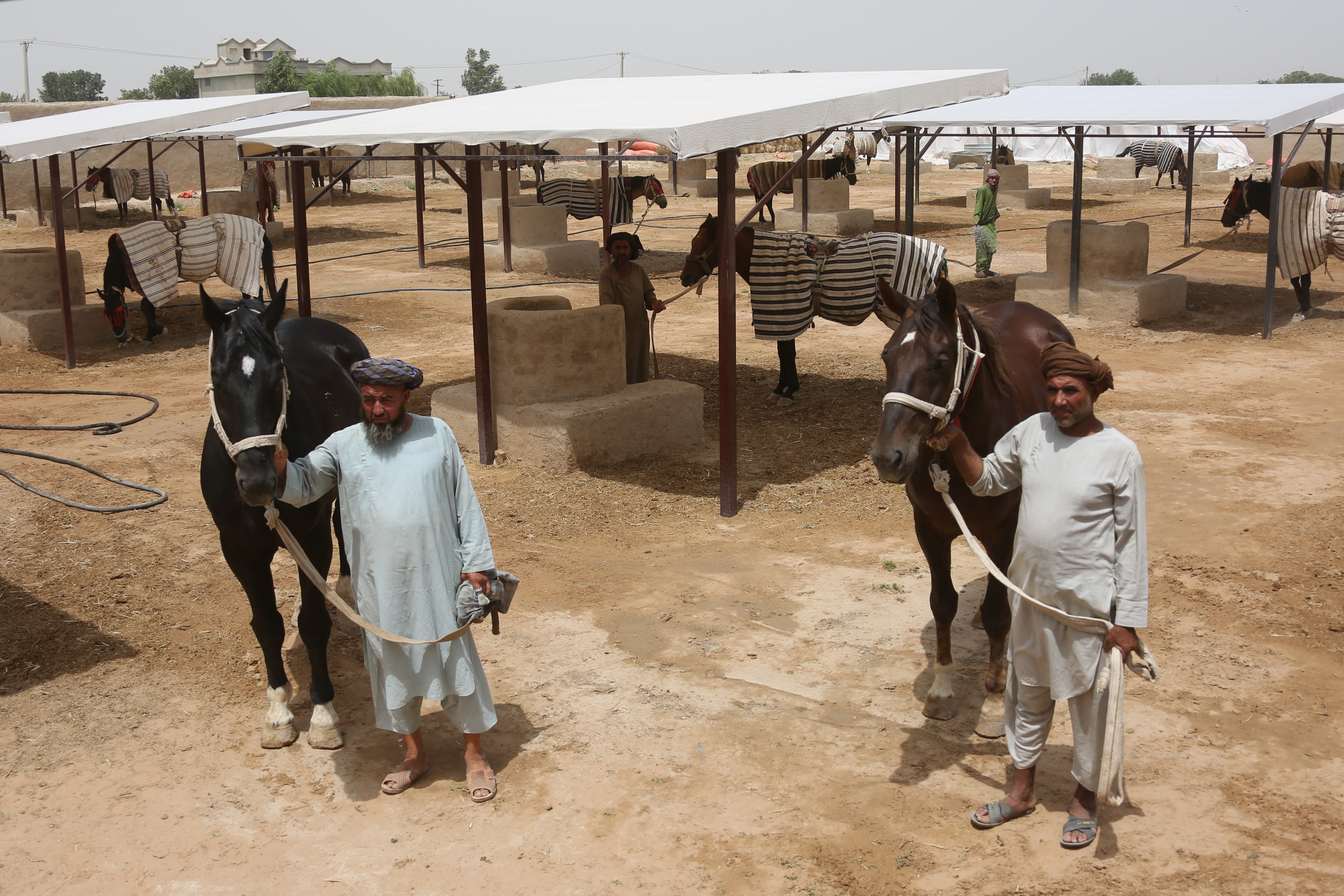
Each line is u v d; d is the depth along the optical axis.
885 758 4.66
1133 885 3.78
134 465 9.34
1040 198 30.33
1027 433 3.96
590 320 9.05
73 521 7.91
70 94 145.75
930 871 3.90
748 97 8.24
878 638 5.84
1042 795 4.34
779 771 4.59
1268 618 5.91
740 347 13.89
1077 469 3.73
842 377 11.98
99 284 19.12
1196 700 5.06
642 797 4.43
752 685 5.36
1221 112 13.32
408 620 4.23
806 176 25.80
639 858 4.04
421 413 10.52
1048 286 15.45
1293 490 7.99
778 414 10.55
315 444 4.85
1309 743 4.67
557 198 27.33
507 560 7.07
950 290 4.11
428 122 8.96
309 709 5.24
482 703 4.43
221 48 121.56
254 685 5.52
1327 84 15.28
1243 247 21.84
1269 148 41.22
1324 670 5.32
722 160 7.42
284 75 84.38
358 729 5.06
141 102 16.77
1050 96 16.72
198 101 15.38
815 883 3.86
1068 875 3.84
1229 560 6.73
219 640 6.02
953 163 46.62
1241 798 4.28
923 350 4.07
